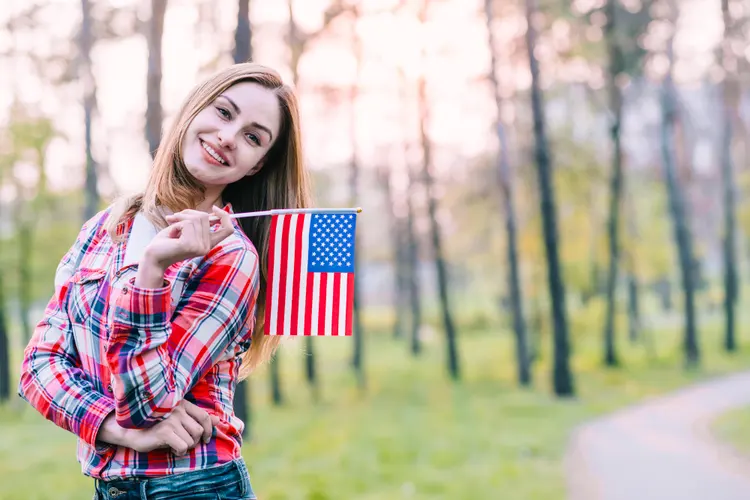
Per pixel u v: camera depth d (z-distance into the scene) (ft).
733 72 117.60
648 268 131.54
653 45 101.50
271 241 7.57
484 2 93.86
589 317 118.62
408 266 143.43
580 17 93.30
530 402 76.54
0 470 41.83
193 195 6.84
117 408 5.67
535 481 36.63
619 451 46.21
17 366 102.63
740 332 152.97
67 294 6.66
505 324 163.12
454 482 36.42
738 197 149.38
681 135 135.64
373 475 38.86
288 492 34.91
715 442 49.70
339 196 114.93
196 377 6.10
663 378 97.96
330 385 101.24
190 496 6.15
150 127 46.34
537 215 104.01
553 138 97.71
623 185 113.09
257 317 7.67
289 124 7.22
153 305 5.71
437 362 124.88
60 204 82.17
